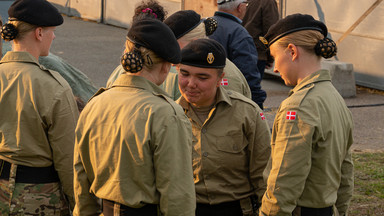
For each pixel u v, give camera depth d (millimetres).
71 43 18266
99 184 3096
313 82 3256
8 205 3857
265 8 9453
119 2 22141
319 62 3330
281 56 3330
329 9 12680
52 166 3984
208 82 3621
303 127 3111
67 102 3930
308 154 3105
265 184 3631
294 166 3104
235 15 6645
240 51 6430
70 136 3924
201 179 3791
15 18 3857
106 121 3039
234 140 3762
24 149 3830
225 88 4148
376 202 6129
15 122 3832
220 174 3773
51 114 3857
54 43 18125
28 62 3902
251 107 3791
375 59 11953
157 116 2947
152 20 3021
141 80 3049
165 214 2955
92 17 23891
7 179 3867
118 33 20719
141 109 2963
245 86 4320
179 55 3109
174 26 4160
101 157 3049
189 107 3824
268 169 3434
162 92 3096
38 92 3848
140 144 2908
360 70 12258
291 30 3266
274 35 3346
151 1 4508
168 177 2932
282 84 13180
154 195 2986
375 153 7871
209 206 3816
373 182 6695
